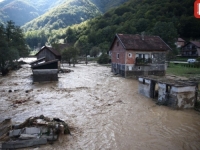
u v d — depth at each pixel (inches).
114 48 1455.5
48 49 1694.1
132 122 506.3
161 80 684.1
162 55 1301.7
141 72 1273.4
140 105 652.1
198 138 417.1
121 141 404.8
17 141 364.5
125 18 4414.4
